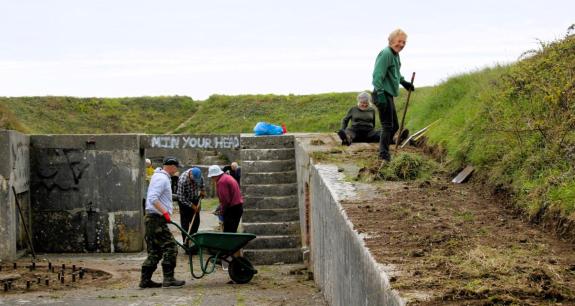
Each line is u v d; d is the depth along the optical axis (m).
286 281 12.05
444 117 13.84
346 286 7.85
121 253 16.67
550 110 9.27
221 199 13.31
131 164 16.75
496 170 9.42
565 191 7.35
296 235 14.60
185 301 10.28
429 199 8.96
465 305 4.74
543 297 4.86
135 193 16.75
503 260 5.87
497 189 9.06
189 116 40.66
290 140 16.38
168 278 11.55
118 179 16.77
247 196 15.45
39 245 16.72
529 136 9.41
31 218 16.67
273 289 11.24
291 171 15.92
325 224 10.07
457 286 5.12
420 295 4.99
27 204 16.44
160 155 31.77
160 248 11.50
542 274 5.30
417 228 7.35
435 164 10.99
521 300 4.77
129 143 16.72
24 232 16.27
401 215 8.00
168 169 11.56
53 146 16.67
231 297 10.54
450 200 8.91
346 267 7.85
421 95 18.73
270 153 16.19
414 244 6.67
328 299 9.71
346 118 14.38
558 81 9.65
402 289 5.18
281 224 14.73
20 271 13.38
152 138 16.94
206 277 12.68
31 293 11.03
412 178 10.53
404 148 13.41
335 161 11.94
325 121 34.38
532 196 7.88
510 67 12.67
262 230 14.70
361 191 9.53
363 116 14.34
